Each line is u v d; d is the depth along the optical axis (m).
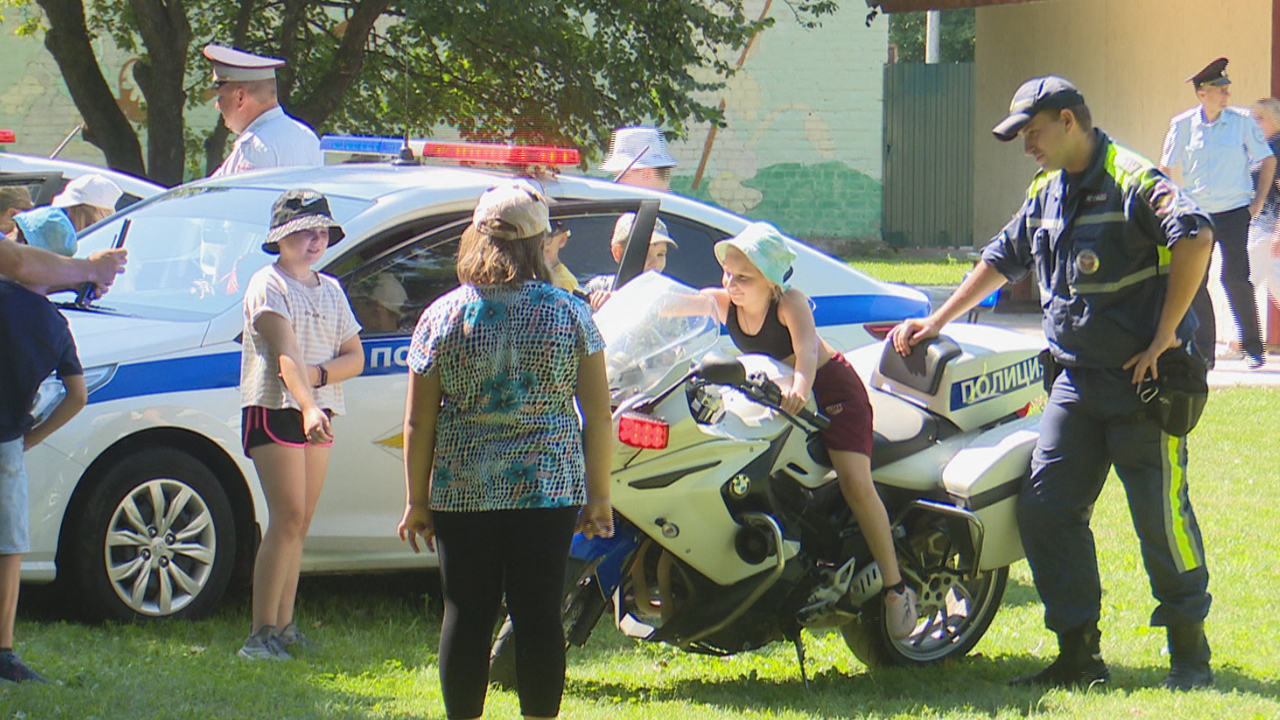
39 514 10.14
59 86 44.38
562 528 7.47
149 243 12.34
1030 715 8.95
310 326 10.05
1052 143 9.44
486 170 12.98
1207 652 9.74
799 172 49.72
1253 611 11.41
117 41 32.59
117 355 10.62
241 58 15.21
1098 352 9.51
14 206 13.38
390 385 11.42
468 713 7.64
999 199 36.28
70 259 9.03
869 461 9.45
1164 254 9.33
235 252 11.80
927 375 10.40
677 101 28.95
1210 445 17.84
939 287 35.31
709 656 10.62
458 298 7.45
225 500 10.97
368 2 28.09
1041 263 9.84
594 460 7.66
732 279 9.31
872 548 9.49
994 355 10.66
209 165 30.78
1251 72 26.36
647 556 9.44
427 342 7.40
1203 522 14.23
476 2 26.38
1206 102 23.16
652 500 8.76
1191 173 23.33
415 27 28.73
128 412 10.48
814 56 49.12
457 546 7.48
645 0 28.48
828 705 9.29
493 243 7.47
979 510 9.95
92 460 10.34
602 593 8.95
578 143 29.58
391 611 11.88
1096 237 9.40
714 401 8.85
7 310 8.88
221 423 10.92
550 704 7.56
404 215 11.74
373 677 9.76
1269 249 23.41
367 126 31.64
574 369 7.48
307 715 8.66
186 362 10.85
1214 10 27.41
